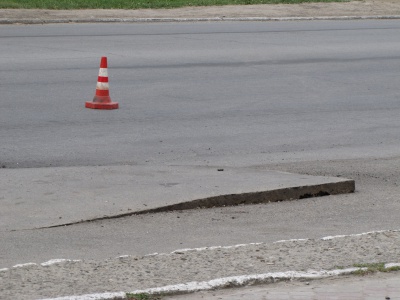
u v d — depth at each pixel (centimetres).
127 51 3566
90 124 2262
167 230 1349
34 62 3206
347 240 1256
